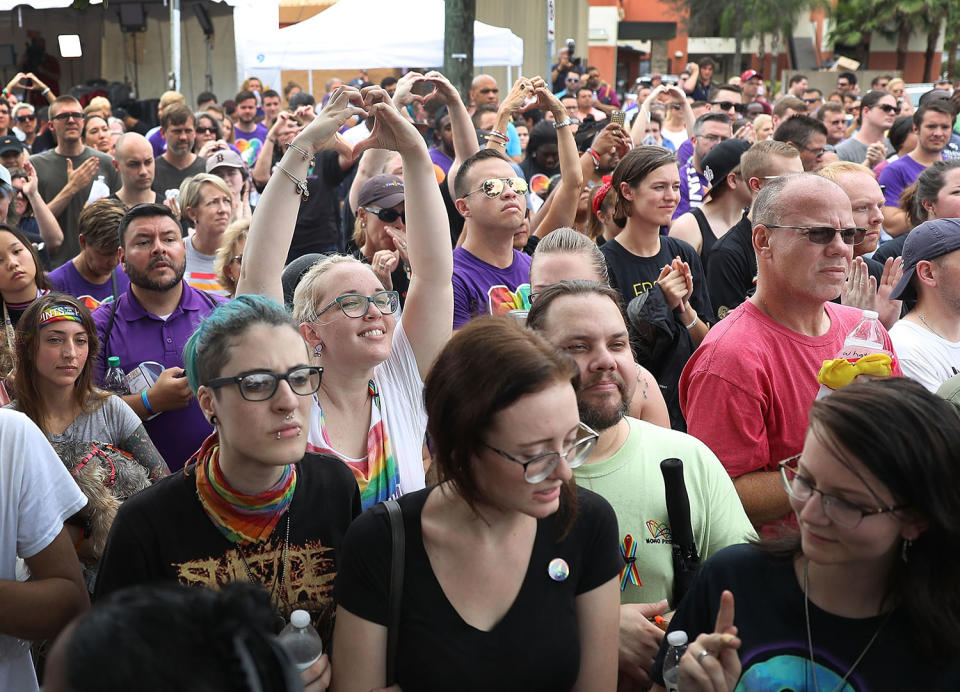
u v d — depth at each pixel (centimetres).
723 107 1156
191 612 113
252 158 1121
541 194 771
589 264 349
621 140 607
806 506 171
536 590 196
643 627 228
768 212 310
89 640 107
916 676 175
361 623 194
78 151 791
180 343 422
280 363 211
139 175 695
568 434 184
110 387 392
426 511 199
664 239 490
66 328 326
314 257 391
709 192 559
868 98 1072
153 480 339
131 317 420
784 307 311
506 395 178
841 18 5122
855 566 177
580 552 204
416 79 422
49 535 234
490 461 183
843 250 302
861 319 336
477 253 457
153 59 1622
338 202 753
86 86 1462
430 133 958
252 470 216
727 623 176
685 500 237
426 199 299
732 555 194
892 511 165
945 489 163
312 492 233
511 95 558
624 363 254
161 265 412
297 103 1257
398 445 279
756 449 298
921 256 355
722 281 479
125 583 215
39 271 435
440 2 1426
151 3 1571
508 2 2027
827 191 302
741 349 301
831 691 178
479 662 190
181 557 218
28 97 1449
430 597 194
